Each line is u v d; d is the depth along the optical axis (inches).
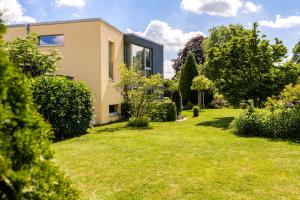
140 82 541.3
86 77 562.3
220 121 592.4
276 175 223.9
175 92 680.4
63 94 378.6
